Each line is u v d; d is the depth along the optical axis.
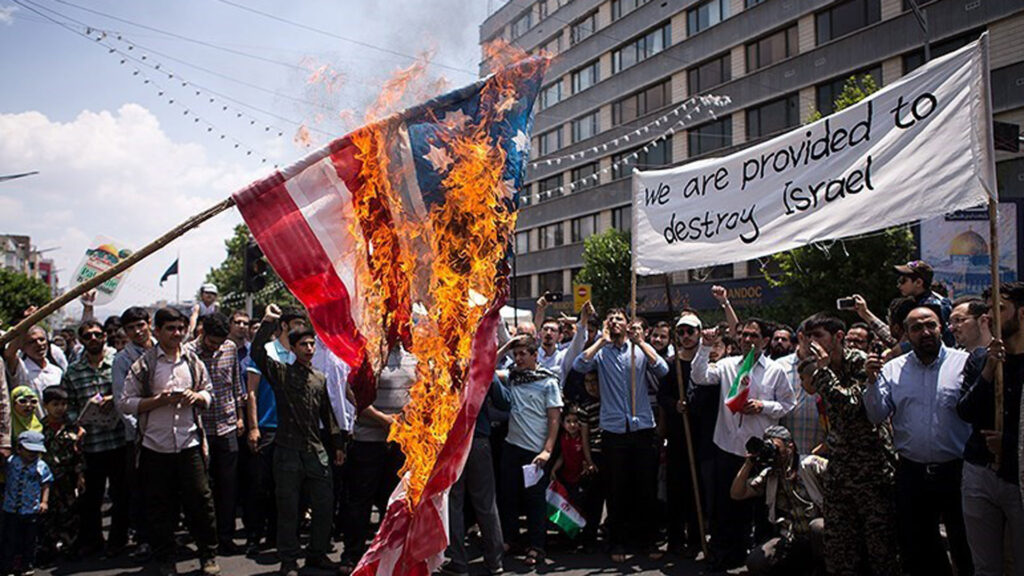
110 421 6.64
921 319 4.55
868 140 5.12
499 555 5.95
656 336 7.57
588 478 6.80
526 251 39.62
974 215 12.53
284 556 5.81
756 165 5.95
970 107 4.52
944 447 4.43
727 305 6.97
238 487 7.65
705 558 6.18
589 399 6.99
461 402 3.57
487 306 3.77
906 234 16.06
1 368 5.61
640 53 31.61
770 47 26.31
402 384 6.02
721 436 5.98
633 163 31.91
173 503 5.92
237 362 6.92
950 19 20.59
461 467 3.58
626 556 6.45
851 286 16.55
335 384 6.82
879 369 4.57
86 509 6.55
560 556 6.52
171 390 5.79
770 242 5.73
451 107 3.82
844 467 4.73
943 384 4.49
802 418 6.06
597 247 29.44
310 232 3.67
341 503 7.02
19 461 5.89
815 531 5.08
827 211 5.32
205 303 9.09
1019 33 19.00
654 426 6.63
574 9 34.69
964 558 4.62
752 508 6.03
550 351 8.43
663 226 6.67
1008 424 4.01
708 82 28.66
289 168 3.64
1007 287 4.16
